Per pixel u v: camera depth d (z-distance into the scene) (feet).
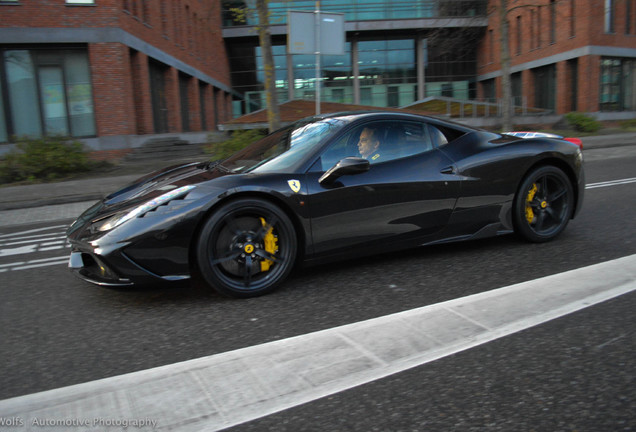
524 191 13.28
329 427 6.02
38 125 51.42
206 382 7.18
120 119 52.01
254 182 10.48
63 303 11.01
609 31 79.77
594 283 10.47
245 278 10.57
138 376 7.44
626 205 19.08
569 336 8.16
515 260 12.51
